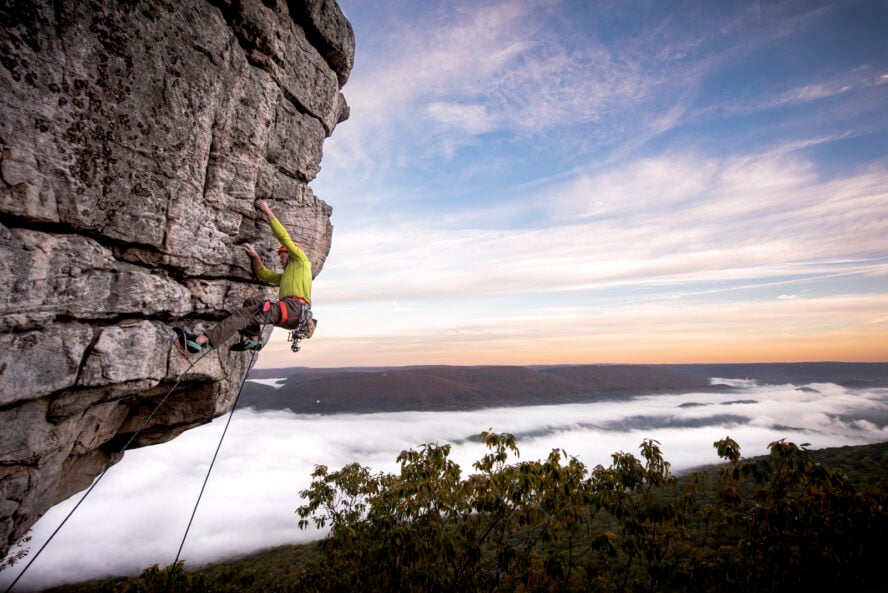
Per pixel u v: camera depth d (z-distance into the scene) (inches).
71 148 166.1
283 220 282.8
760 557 211.9
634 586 246.2
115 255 194.5
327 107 309.4
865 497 188.1
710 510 236.5
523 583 258.4
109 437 259.0
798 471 204.5
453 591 281.1
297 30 270.8
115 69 174.2
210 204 227.1
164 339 218.7
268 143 263.0
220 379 275.9
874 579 183.0
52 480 207.8
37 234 162.1
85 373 181.8
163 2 186.5
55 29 155.8
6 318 152.9
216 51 212.8
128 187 186.4
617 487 255.1
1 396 155.1
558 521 273.3
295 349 241.4
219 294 251.6
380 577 319.9
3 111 146.8
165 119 194.7
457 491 295.7
